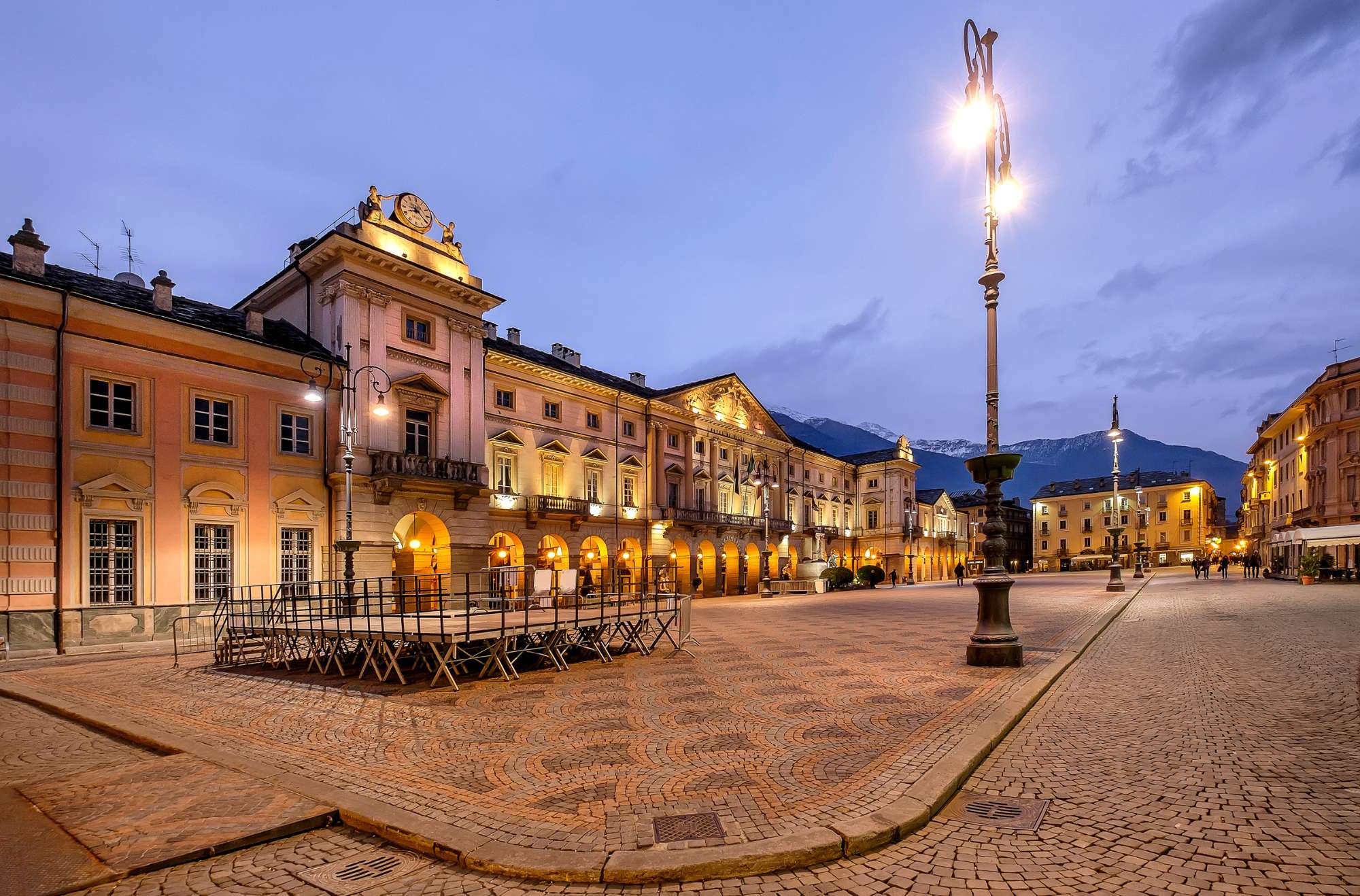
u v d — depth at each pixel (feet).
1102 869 13.88
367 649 40.34
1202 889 12.93
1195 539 293.23
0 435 58.18
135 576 65.72
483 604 60.29
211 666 48.29
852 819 16.02
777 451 196.34
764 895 13.30
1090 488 333.83
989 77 39.22
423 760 22.40
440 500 93.45
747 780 19.22
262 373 77.05
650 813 17.04
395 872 15.01
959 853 14.78
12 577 57.98
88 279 71.92
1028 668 35.63
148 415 67.67
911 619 71.15
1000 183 40.22
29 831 16.97
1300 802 16.97
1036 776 19.44
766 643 50.83
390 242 91.76
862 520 243.40
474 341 101.24
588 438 131.13
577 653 47.26
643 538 142.20
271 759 23.00
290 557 78.43
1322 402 160.56
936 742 21.93
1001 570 37.40
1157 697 29.09
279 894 14.12
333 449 83.10
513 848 15.24
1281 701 27.81
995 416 37.70
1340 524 151.53
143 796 19.27
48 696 36.78
